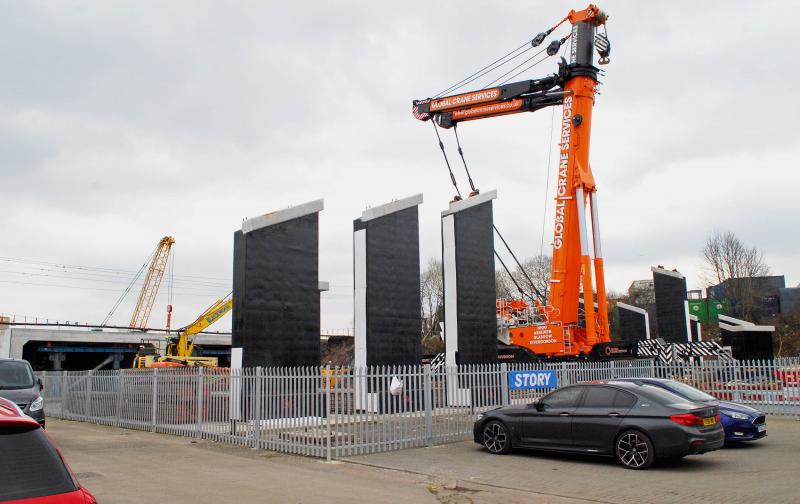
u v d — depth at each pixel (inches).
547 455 491.8
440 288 3034.0
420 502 341.4
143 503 331.0
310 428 493.7
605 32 1037.8
